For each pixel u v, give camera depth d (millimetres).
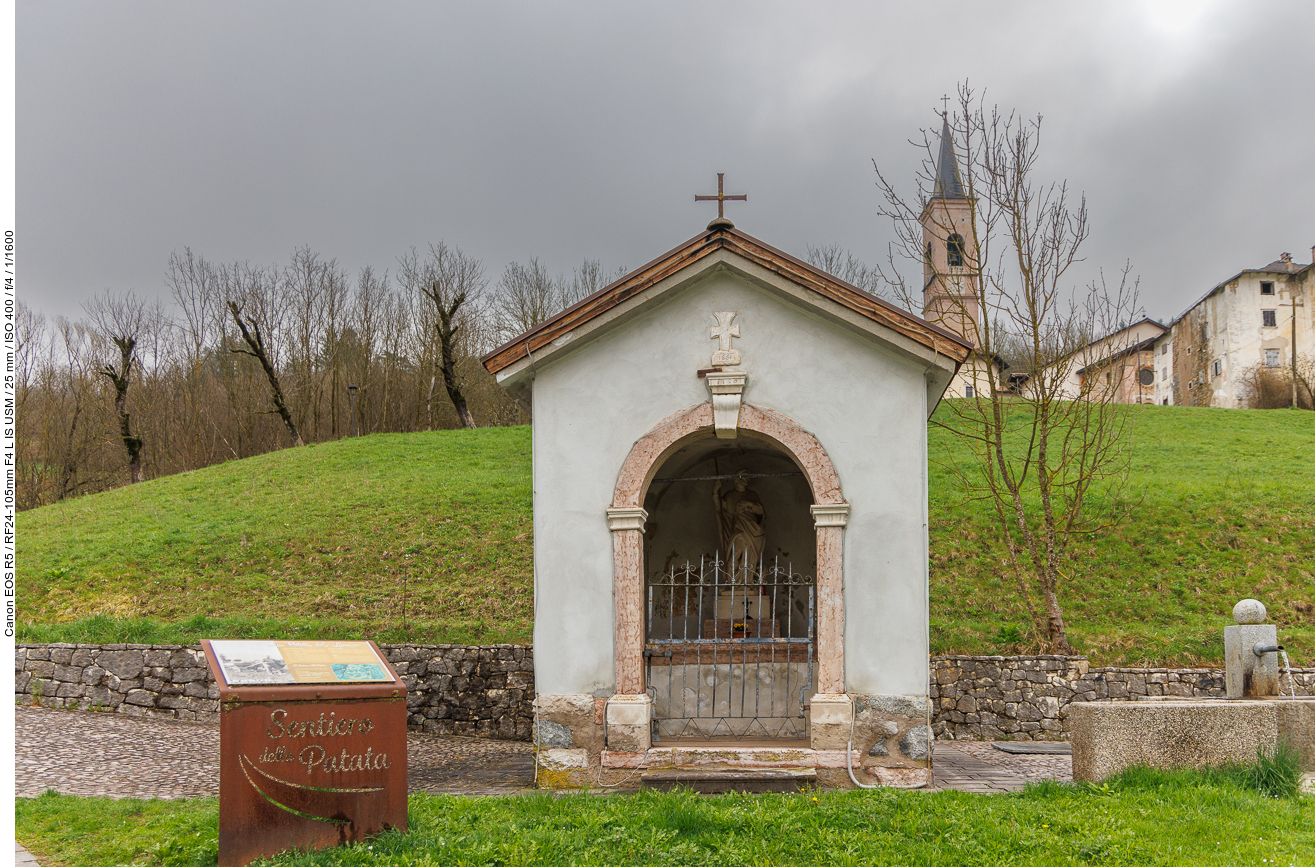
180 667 14281
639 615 9539
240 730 6098
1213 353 58281
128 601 18656
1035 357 16812
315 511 23969
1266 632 9602
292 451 32156
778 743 9781
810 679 9570
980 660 14062
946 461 25328
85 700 14461
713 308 9930
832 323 9727
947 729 13883
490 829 6746
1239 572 17797
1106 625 16156
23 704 14633
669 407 9836
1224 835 6340
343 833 6301
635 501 9648
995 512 20766
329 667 6559
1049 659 13992
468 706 14391
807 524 12164
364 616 17672
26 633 15844
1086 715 8211
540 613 9625
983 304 16984
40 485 38938
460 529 22250
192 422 44125
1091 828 6555
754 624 11648
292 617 17641
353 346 46688
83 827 7410
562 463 9844
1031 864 5945
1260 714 7988
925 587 9242
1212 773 7766
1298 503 20547
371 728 6480
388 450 31328
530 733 14062
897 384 9586
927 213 17641
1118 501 20875
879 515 9406
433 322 46562
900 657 9164
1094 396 19453
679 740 10109
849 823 6902
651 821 6977
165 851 6418
